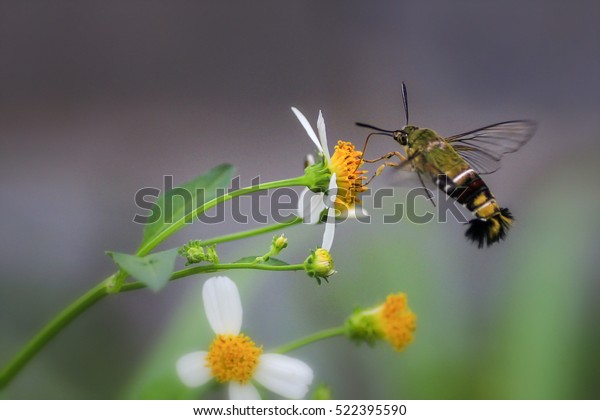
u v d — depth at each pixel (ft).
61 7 2.25
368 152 2.10
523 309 1.41
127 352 1.54
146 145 2.06
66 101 2.19
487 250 1.55
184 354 1.36
